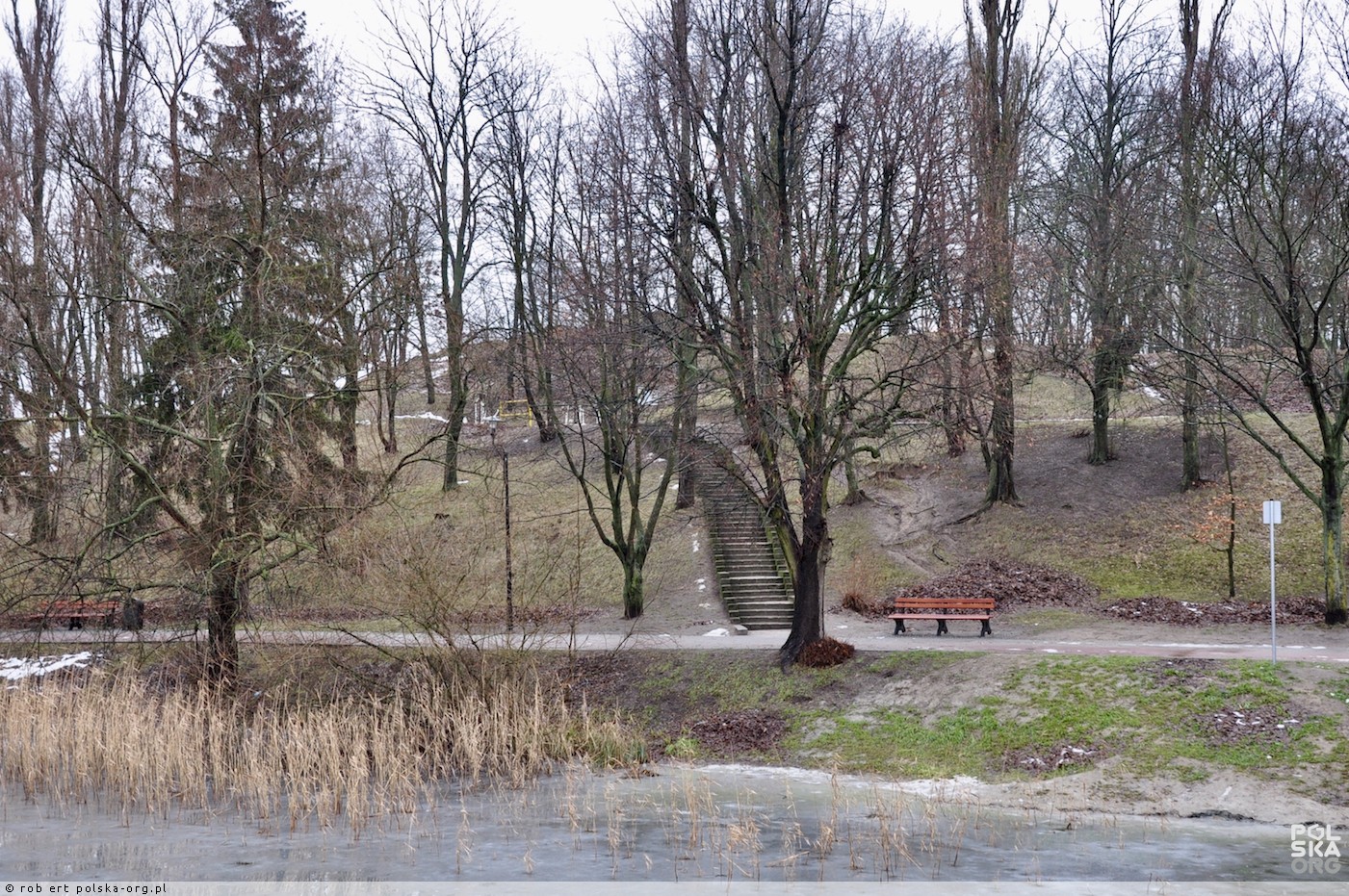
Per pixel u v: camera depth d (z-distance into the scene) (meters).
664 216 25.53
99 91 33.03
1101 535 35.12
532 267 43.09
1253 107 29.06
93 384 26.06
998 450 37.56
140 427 25.23
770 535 36.50
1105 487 37.88
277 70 31.36
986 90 33.75
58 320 29.16
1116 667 22.22
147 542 24.58
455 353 29.81
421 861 15.50
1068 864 14.92
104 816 18.55
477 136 45.28
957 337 24.88
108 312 27.47
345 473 24.77
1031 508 37.47
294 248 27.95
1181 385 35.69
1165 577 32.38
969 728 21.45
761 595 33.75
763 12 25.83
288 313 25.69
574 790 19.98
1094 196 37.78
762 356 25.02
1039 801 18.42
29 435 28.45
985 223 27.27
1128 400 46.41
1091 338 39.25
